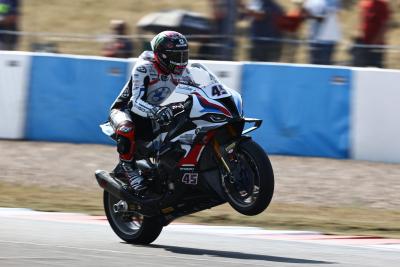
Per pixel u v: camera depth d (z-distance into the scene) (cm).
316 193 3200
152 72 2083
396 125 3653
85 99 4053
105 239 2205
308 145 3762
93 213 2845
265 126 3812
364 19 4091
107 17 5847
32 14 5956
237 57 4059
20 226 2364
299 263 1812
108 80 4016
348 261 1895
